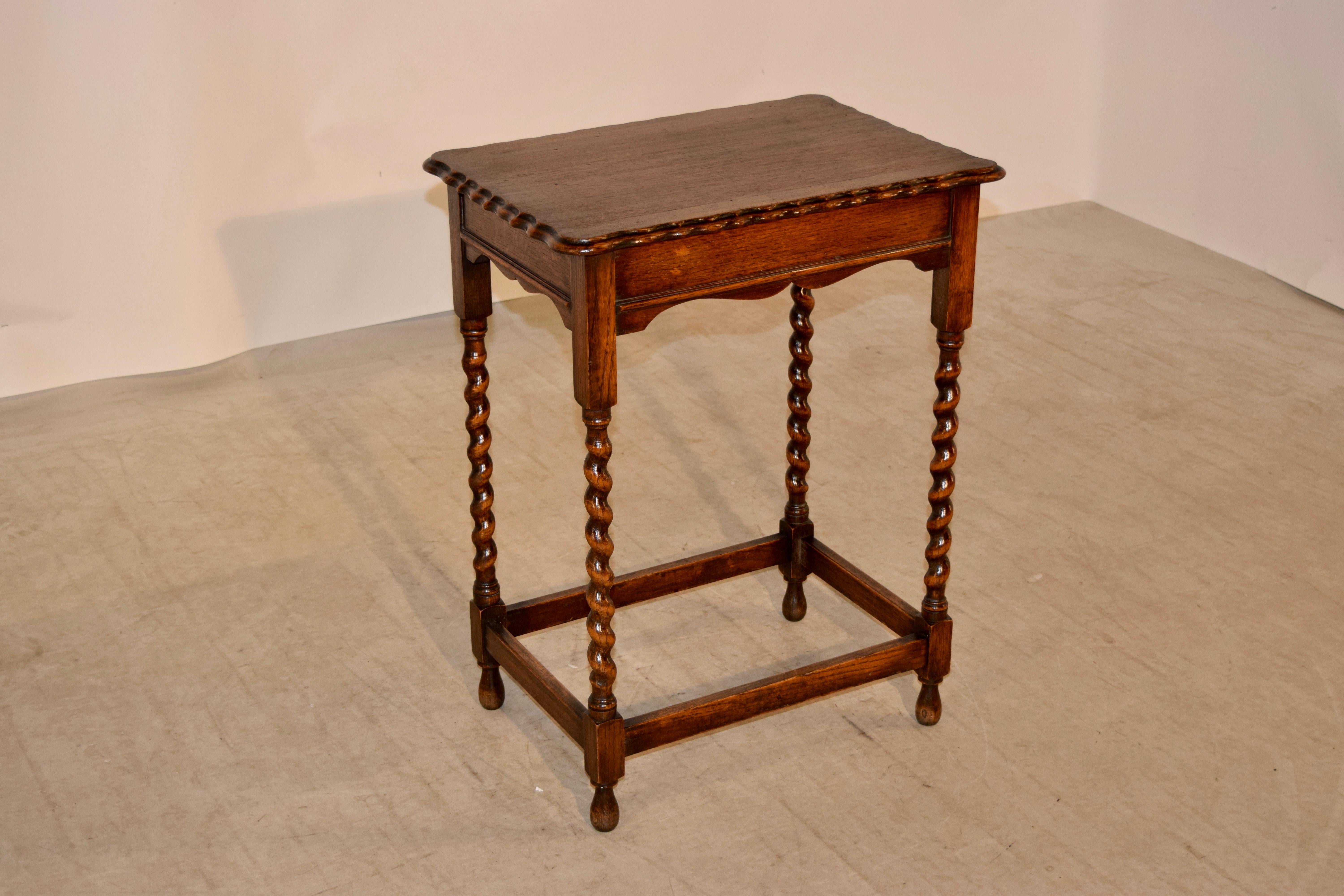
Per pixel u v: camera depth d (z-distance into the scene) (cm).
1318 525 333
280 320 428
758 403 391
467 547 324
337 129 416
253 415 384
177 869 231
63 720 267
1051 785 250
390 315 445
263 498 343
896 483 350
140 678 279
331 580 311
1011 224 533
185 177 396
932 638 256
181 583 309
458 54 426
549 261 212
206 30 386
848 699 275
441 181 436
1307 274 475
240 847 236
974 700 273
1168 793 248
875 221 224
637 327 210
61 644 288
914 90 509
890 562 317
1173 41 506
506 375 408
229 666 282
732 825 242
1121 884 227
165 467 356
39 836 238
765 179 222
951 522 329
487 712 271
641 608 303
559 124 451
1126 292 472
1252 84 483
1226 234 506
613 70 453
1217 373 411
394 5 411
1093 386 403
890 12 492
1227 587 309
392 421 381
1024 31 518
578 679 280
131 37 376
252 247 415
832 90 495
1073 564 317
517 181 223
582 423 381
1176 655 286
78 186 384
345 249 430
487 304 245
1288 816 243
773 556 290
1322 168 465
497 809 246
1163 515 337
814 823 242
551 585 309
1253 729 265
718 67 471
